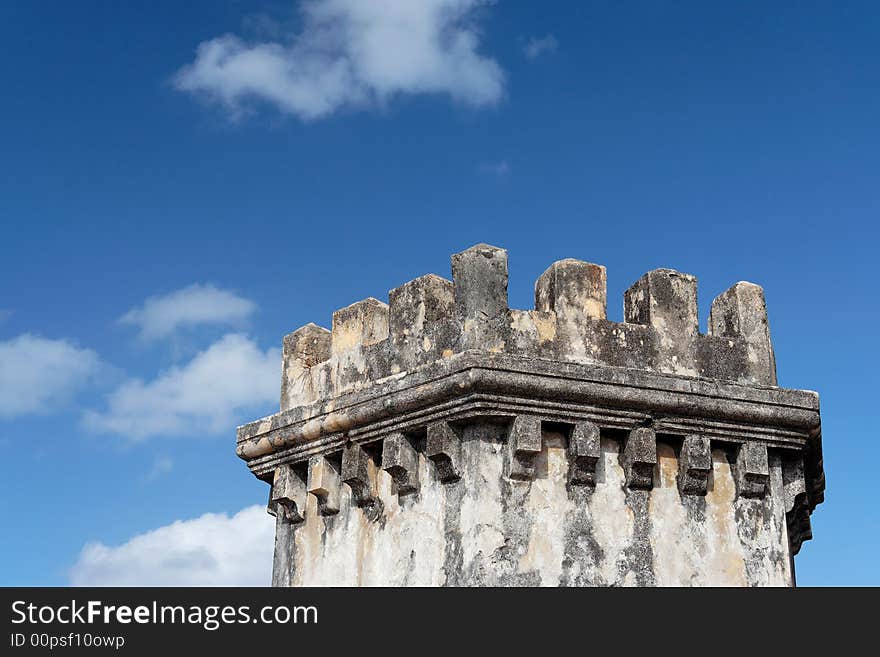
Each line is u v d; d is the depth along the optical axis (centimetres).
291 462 1597
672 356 1484
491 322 1407
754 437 1491
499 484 1376
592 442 1396
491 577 1350
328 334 1691
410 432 1445
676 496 1457
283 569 1617
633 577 1406
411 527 1441
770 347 1555
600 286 1473
